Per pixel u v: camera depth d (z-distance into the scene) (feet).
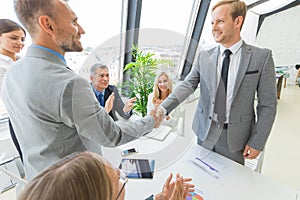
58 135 1.86
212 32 3.40
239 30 3.24
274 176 6.06
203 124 2.60
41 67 1.77
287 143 7.66
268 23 11.78
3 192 3.80
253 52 3.28
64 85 1.60
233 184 2.79
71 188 1.13
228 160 3.28
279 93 11.56
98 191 1.24
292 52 12.60
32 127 1.91
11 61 4.00
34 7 1.74
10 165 3.94
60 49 1.99
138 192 2.60
